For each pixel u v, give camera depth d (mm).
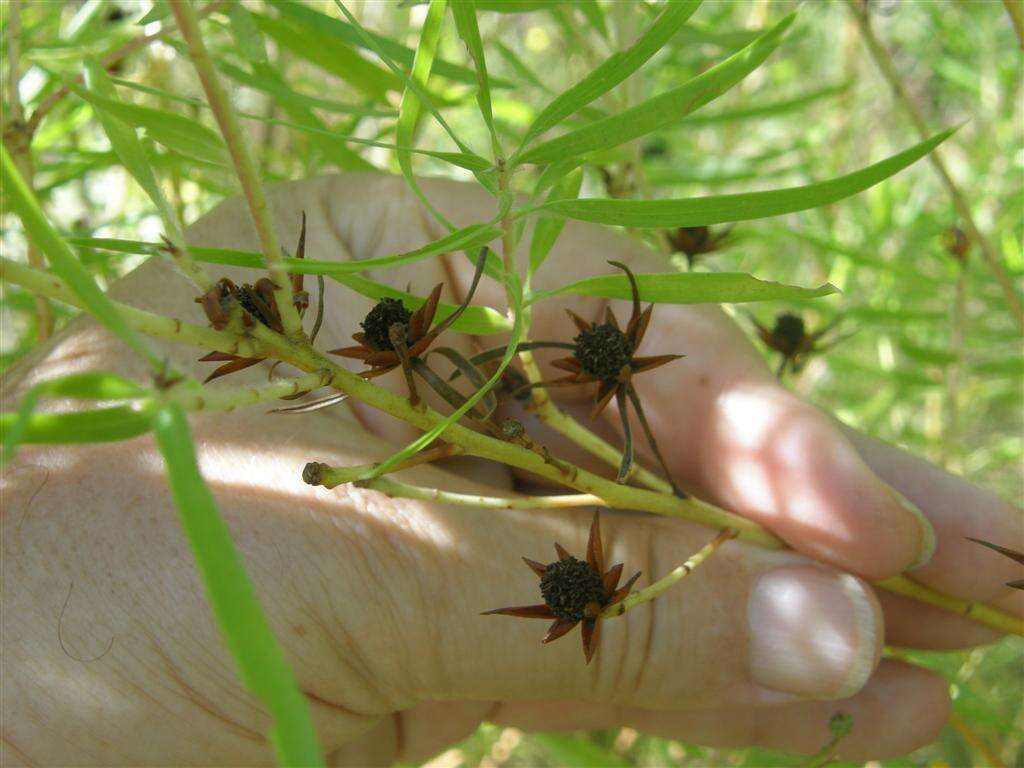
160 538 94
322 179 130
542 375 126
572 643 105
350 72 120
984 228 212
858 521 107
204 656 92
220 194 163
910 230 215
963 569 118
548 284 122
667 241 138
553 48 295
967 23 234
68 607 93
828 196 60
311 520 98
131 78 172
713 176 195
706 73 62
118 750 93
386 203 125
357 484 73
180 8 49
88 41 146
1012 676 222
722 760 191
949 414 177
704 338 117
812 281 247
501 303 123
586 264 122
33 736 92
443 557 100
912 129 247
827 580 108
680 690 110
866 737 126
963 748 214
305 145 170
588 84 64
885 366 214
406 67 106
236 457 100
